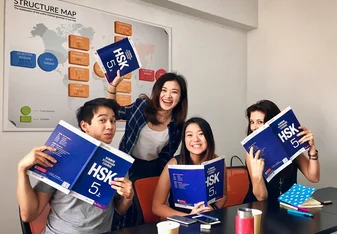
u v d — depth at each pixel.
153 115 2.02
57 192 1.30
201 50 3.08
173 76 2.00
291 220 1.36
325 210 1.53
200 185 1.48
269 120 1.75
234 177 2.20
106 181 1.22
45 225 1.32
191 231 1.21
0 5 1.97
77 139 1.20
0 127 1.98
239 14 3.22
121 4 2.52
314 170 1.86
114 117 1.43
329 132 2.87
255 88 3.44
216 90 3.21
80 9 2.30
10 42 2.01
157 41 2.74
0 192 2.00
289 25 3.15
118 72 1.91
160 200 1.70
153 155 2.12
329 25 2.87
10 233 2.05
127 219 1.74
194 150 1.70
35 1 2.10
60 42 2.21
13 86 2.02
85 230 1.30
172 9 2.84
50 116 2.17
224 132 3.29
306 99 3.03
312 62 2.98
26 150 2.09
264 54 3.35
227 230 1.22
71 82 2.26
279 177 1.91
